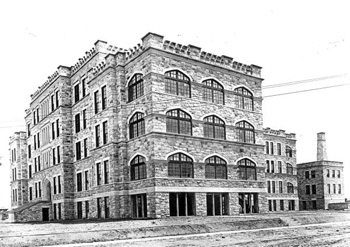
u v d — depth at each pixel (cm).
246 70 4416
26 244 2353
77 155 4928
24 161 6931
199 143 3816
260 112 4488
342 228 3225
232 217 3538
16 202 6962
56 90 5275
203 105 3919
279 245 2219
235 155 4128
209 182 3816
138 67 3769
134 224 2970
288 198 7356
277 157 7350
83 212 4678
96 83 4309
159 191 3428
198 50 3962
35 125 6109
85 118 4741
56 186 5159
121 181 3825
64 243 2434
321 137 8556
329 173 8225
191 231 2916
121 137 3875
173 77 3738
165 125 3581
